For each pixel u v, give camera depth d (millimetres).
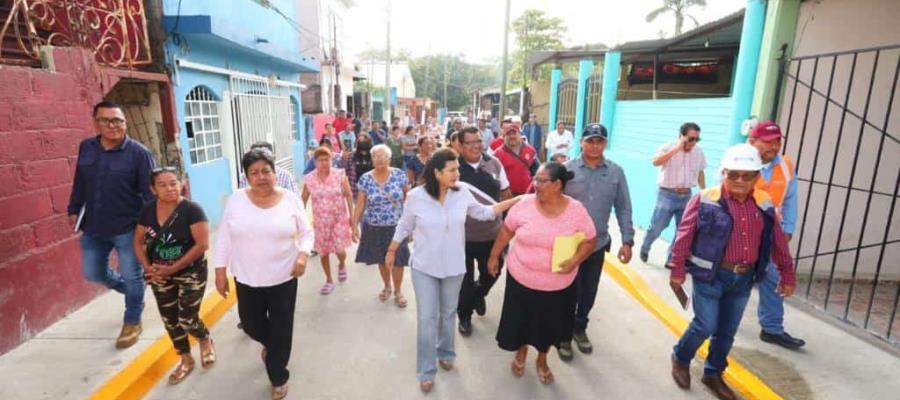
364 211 4742
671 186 5496
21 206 3648
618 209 3779
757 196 2916
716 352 3234
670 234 6582
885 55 4906
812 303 4578
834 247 5453
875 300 5023
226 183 7809
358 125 17328
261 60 9406
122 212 3525
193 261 3197
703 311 3070
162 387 3314
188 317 3270
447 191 3258
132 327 3699
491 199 3781
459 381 3428
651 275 5344
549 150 10281
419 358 3307
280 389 3195
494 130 17719
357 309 4664
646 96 13492
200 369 3533
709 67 12945
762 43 5066
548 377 3389
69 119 4113
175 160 6105
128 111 5930
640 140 7895
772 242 2973
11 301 3553
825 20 4859
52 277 3941
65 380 3203
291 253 3064
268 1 9867
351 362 3678
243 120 8344
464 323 4109
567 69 20219
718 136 5770
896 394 3166
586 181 3672
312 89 16328
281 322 3105
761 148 3545
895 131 5066
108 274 3725
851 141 5125
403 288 5277
